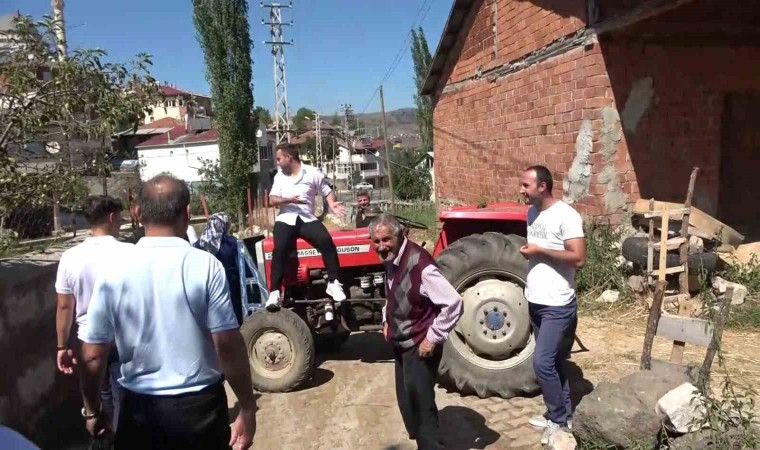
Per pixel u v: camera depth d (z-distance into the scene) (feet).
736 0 23.34
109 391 12.28
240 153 92.27
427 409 11.70
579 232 12.48
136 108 17.53
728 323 19.40
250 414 8.50
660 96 24.32
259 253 18.11
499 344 15.40
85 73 16.42
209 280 8.11
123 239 16.98
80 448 13.74
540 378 12.90
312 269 17.75
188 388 8.04
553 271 12.81
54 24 16.30
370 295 17.78
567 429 12.86
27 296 12.60
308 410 15.43
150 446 7.99
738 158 25.36
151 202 8.24
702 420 10.61
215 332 8.09
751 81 25.02
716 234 22.31
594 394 11.91
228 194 93.04
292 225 16.74
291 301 17.57
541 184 12.73
